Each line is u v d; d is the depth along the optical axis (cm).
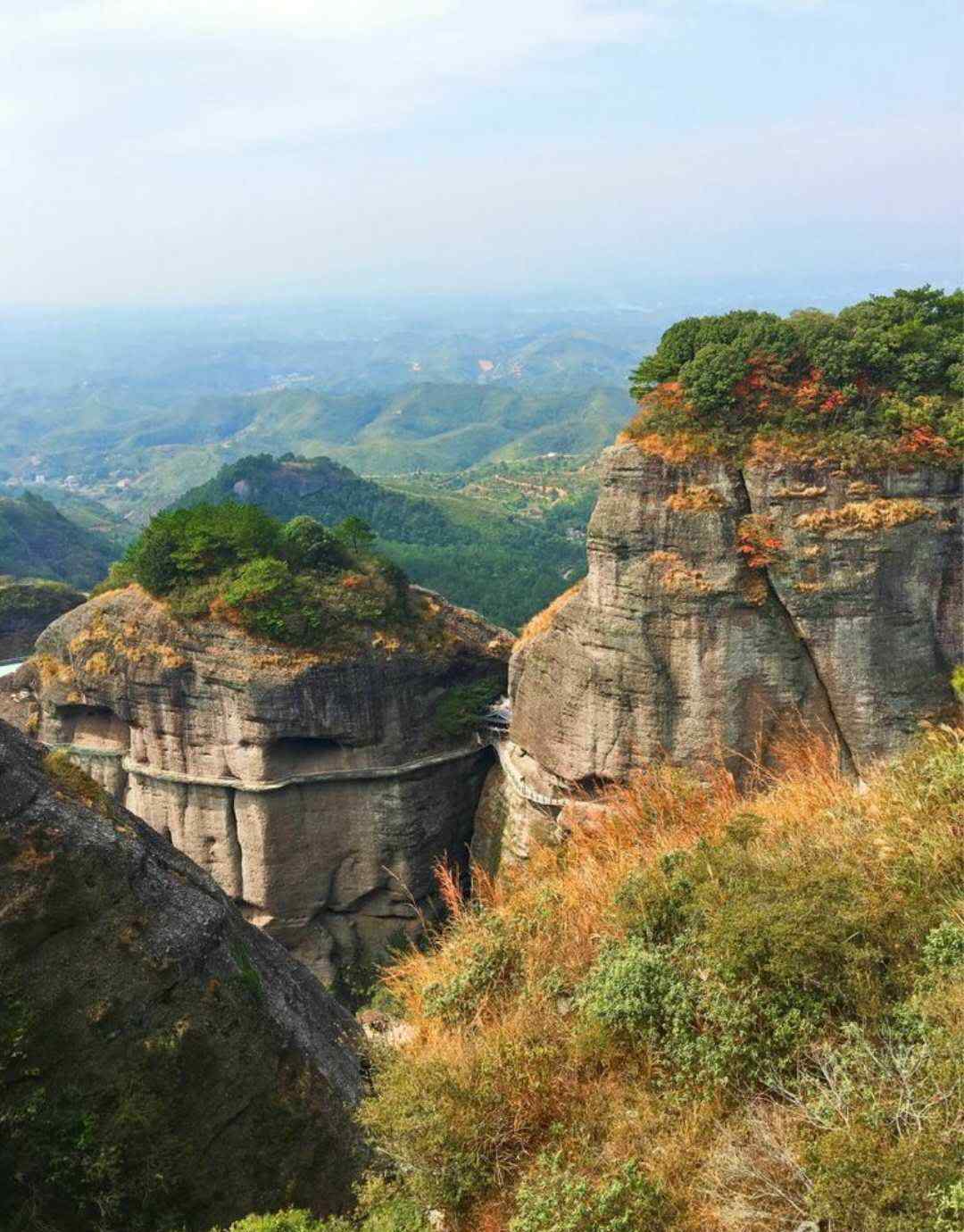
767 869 1139
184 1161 994
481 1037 1157
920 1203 685
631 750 4816
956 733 1426
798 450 4319
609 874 1451
